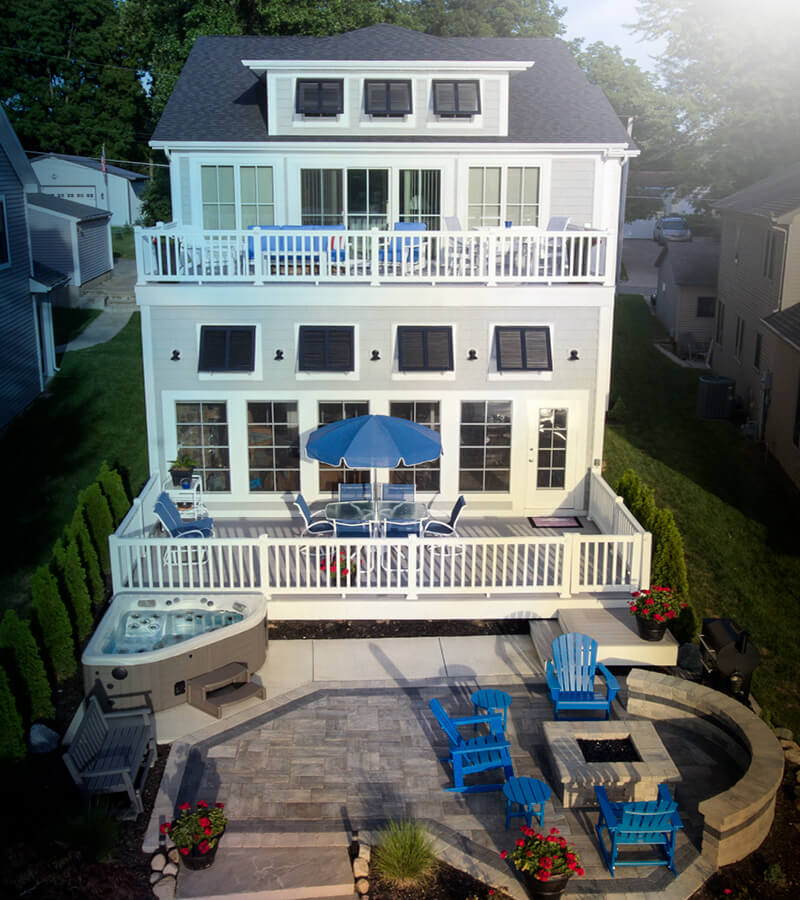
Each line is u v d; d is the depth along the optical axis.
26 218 23.02
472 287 16.34
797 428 20.38
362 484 16.50
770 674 14.92
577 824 10.15
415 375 16.62
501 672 13.05
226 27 36.25
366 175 19.14
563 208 19.53
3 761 10.21
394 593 14.15
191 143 18.67
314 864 9.46
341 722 11.87
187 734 11.54
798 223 21.33
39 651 12.17
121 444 21.50
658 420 24.45
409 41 19.81
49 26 55.38
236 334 16.38
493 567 13.96
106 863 9.30
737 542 18.41
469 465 17.12
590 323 16.61
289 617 13.88
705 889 9.31
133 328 29.59
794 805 10.86
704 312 30.41
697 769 11.12
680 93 40.88
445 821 10.15
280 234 16.28
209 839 9.20
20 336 22.58
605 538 13.96
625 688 12.65
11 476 19.58
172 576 14.32
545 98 21.03
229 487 17.11
